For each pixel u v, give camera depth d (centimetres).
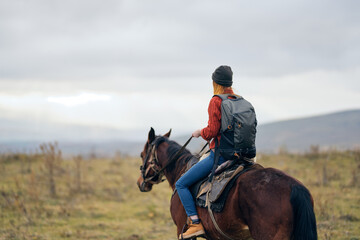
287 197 348
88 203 1054
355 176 1147
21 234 786
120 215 962
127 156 1931
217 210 396
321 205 868
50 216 927
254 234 362
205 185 430
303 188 350
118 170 1480
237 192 379
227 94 432
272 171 375
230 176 397
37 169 1377
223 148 420
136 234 805
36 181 1219
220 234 407
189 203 438
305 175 1255
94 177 1342
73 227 856
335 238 696
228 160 417
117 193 1138
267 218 352
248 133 407
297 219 341
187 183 443
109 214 968
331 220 797
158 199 1109
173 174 525
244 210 373
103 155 1962
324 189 1068
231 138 415
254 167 409
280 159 1552
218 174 416
